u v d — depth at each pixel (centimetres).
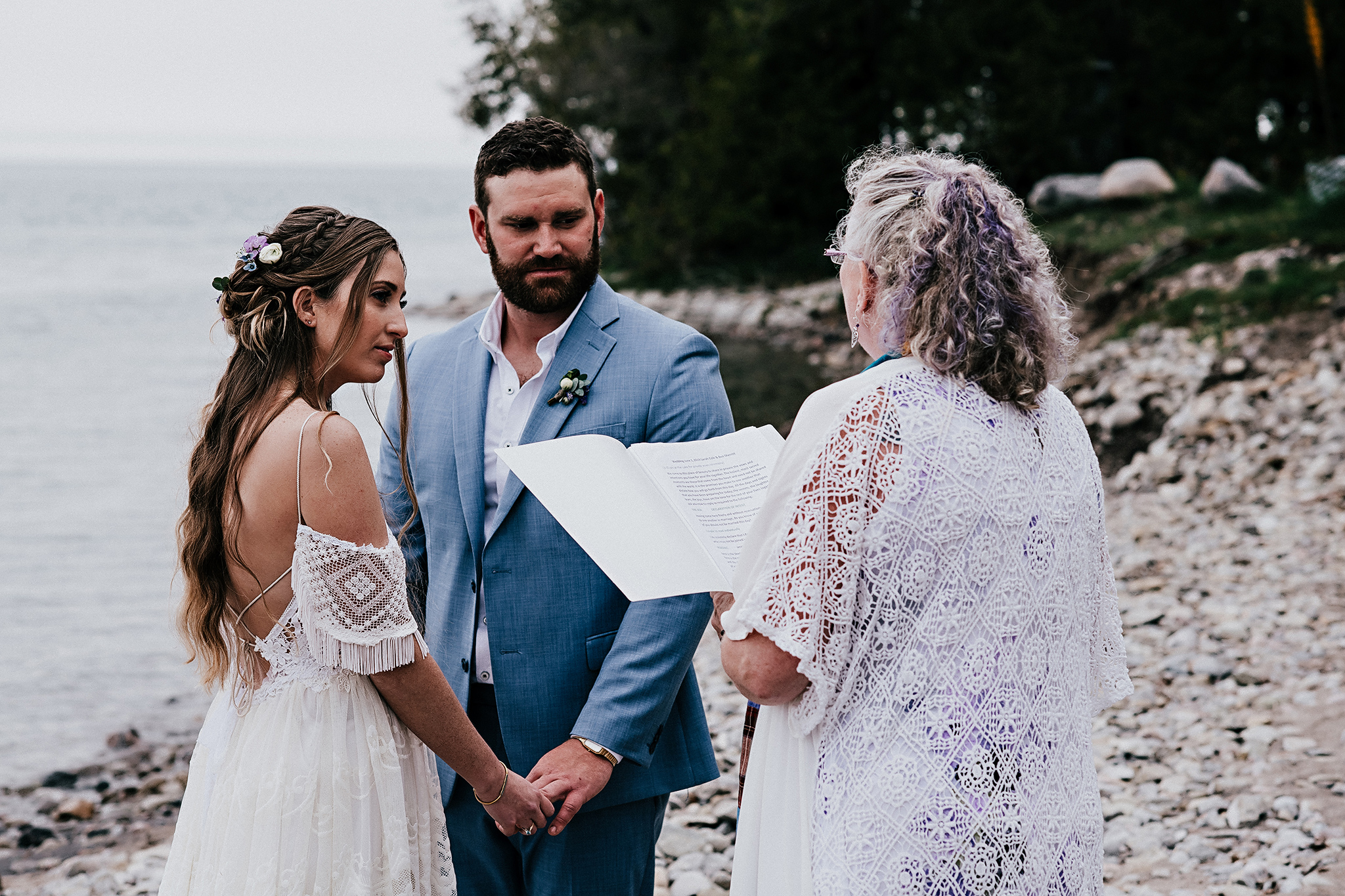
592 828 244
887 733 165
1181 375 1007
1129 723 466
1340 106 2148
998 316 164
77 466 1248
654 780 250
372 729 200
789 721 178
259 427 194
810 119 2438
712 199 2567
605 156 2881
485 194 245
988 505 163
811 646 164
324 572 189
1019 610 166
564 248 243
